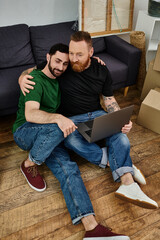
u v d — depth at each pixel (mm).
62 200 1533
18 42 2215
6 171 1705
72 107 1709
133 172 1507
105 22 2514
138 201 1364
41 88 1494
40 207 1488
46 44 2299
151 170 1760
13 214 1444
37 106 1441
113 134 1613
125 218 1443
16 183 1626
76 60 1500
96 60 1697
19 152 1865
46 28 2342
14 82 2023
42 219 1425
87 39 1476
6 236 1336
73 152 1876
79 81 1645
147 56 2854
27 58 2281
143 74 2533
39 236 1342
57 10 2512
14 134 1568
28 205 1496
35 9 2408
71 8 2561
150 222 1427
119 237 1231
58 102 1669
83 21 2395
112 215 1456
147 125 2129
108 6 2436
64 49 1465
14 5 2295
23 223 1401
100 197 1559
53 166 1562
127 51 2281
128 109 1450
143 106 2029
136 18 2910
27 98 1439
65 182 1446
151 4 2412
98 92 1729
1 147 1904
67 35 2381
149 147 1956
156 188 1627
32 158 1480
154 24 2688
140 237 1351
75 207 1339
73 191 1390
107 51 2635
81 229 1382
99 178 1684
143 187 1630
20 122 1604
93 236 1263
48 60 1507
